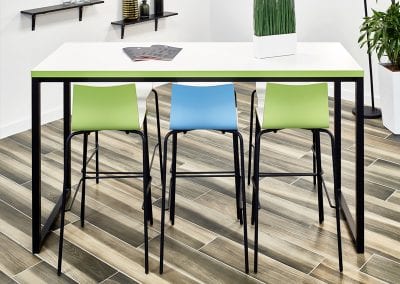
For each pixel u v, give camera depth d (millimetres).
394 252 3002
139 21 5402
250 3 6039
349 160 4148
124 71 2779
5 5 4438
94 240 3129
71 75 2783
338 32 5469
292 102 2748
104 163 4117
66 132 3490
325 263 2906
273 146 4398
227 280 2771
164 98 5566
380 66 4688
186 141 4504
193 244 3088
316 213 3402
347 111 5172
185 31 6145
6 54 4543
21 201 3586
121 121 2793
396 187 3736
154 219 3346
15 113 4727
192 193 3660
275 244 3078
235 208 3471
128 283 2754
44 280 2785
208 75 2783
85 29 5094
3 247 3068
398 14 4434
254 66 2842
